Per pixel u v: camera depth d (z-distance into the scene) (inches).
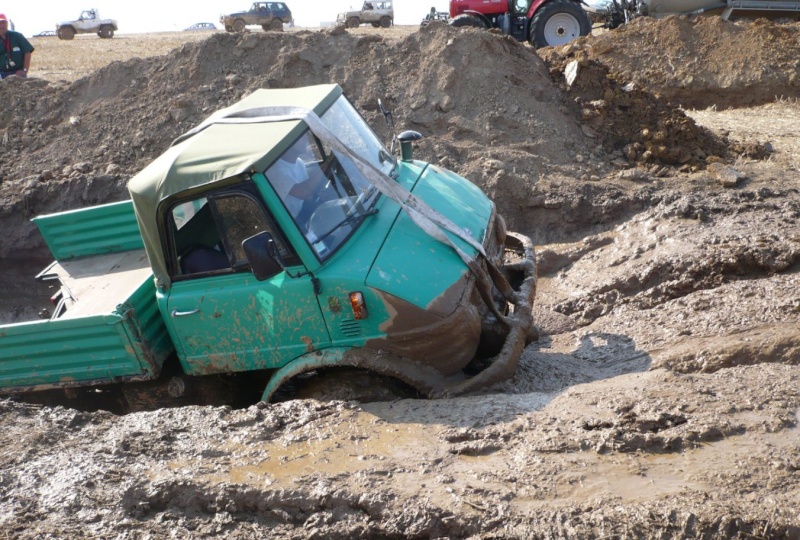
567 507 152.6
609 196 396.5
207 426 209.3
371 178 228.4
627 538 141.9
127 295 251.8
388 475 174.1
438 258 219.9
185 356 229.9
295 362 218.8
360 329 212.7
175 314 223.9
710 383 199.3
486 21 857.5
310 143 229.5
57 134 535.5
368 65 520.7
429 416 202.4
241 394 251.8
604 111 471.8
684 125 457.1
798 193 370.6
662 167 430.9
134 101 540.7
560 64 526.0
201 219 224.1
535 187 411.5
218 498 172.4
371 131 278.5
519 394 216.1
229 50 548.7
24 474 187.8
